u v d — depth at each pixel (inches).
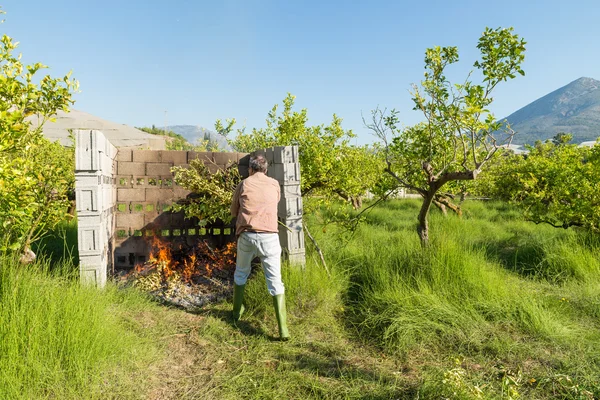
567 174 285.9
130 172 243.8
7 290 132.0
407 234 315.6
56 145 360.8
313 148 282.7
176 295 195.6
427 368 129.4
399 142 239.3
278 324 152.5
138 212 245.3
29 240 174.1
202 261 243.1
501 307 167.8
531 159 414.6
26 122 155.9
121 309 166.1
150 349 136.9
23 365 107.7
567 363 129.4
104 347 125.0
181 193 251.1
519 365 130.0
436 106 201.8
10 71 142.8
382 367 131.3
